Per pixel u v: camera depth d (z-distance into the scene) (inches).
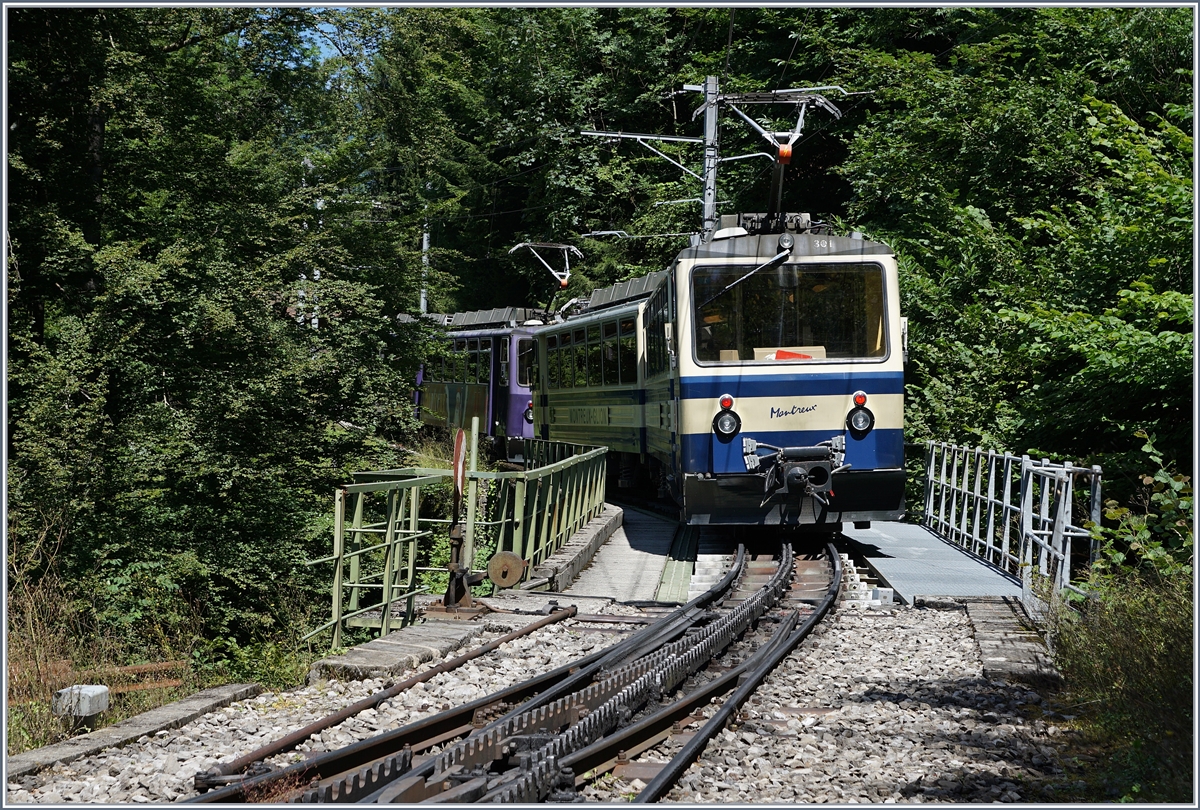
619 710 247.0
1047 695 291.0
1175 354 461.1
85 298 538.6
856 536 638.5
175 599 452.8
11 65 528.1
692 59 1411.2
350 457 594.2
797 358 541.0
